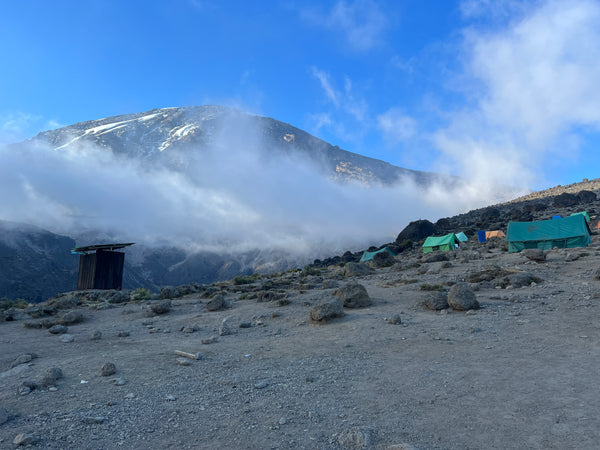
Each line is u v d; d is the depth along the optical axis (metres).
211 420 6.02
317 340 11.60
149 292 29.62
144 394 7.34
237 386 7.66
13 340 14.37
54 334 15.53
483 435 5.11
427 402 6.32
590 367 7.38
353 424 5.66
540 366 7.66
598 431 4.98
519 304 13.92
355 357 9.40
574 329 10.26
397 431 5.34
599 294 13.65
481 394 6.49
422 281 22.39
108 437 5.49
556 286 16.34
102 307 22.81
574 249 30.06
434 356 8.97
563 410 5.65
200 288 30.33
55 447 5.20
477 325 11.58
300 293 21.72
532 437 4.97
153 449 5.11
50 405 6.84
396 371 8.07
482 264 26.66
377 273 31.38
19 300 29.16
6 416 6.20
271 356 10.05
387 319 13.60
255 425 5.77
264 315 16.61
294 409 6.34
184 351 11.10
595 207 69.88
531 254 24.48
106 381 8.25
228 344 11.97
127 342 13.16
